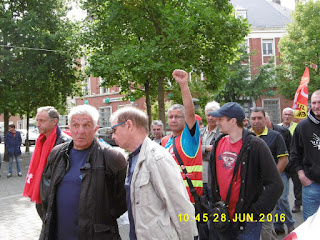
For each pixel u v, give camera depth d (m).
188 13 12.41
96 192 2.43
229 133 3.00
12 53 15.12
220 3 13.76
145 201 2.15
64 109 20.41
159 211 2.15
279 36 35.59
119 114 2.37
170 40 11.81
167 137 3.94
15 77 15.91
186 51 12.88
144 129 2.38
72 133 2.58
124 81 16.14
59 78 17.02
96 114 2.67
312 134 3.87
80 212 2.40
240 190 2.85
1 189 9.41
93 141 2.63
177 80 3.09
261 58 35.09
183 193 2.19
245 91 24.62
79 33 16.38
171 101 19.75
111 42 14.81
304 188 3.97
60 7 17.61
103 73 12.73
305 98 7.02
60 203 2.50
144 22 13.38
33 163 3.65
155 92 17.00
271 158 2.80
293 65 27.39
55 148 2.73
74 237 2.44
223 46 13.44
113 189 2.53
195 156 3.26
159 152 2.21
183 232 2.16
